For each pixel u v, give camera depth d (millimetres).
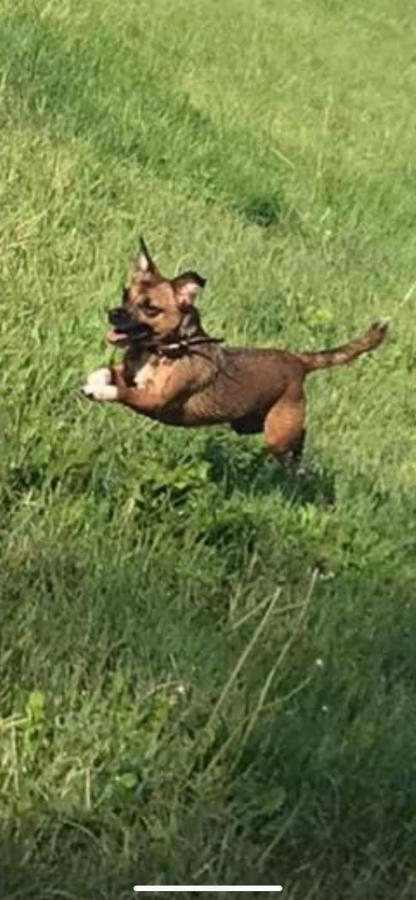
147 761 3084
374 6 15297
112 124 8312
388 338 6680
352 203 9617
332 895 2936
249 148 9508
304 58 12750
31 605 3463
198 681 3361
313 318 6434
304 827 3053
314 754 3188
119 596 3629
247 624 3688
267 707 3297
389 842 3082
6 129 7129
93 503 4016
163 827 2943
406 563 4367
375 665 3678
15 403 4363
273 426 4133
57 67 8547
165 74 9859
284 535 4199
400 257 8906
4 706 3141
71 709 3168
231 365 3979
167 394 3873
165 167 8367
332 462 4930
